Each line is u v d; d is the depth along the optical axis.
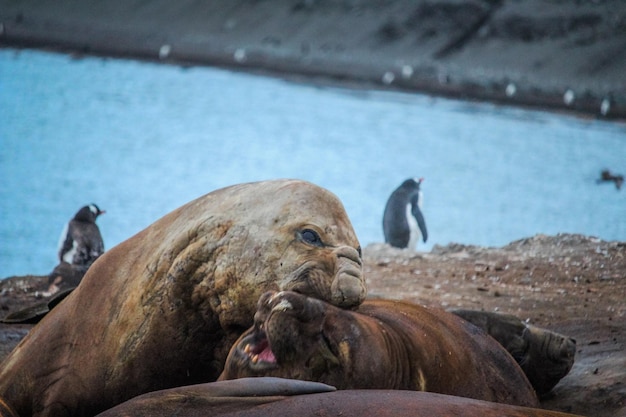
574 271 39.72
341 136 145.50
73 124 142.88
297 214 22.73
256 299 22.41
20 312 28.61
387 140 141.88
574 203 103.12
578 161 129.00
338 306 21.05
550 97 169.25
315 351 18.78
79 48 198.50
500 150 136.38
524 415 17.17
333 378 18.80
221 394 17.48
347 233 22.94
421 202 72.25
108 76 179.88
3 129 136.62
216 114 156.62
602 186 114.06
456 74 183.38
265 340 19.31
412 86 182.25
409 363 20.25
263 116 158.50
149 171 116.69
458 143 141.38
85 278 25.56
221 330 23.62
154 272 24.02
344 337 19.00
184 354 23.89
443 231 86.12
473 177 118.25
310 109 163.88
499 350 24.11
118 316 24.38
